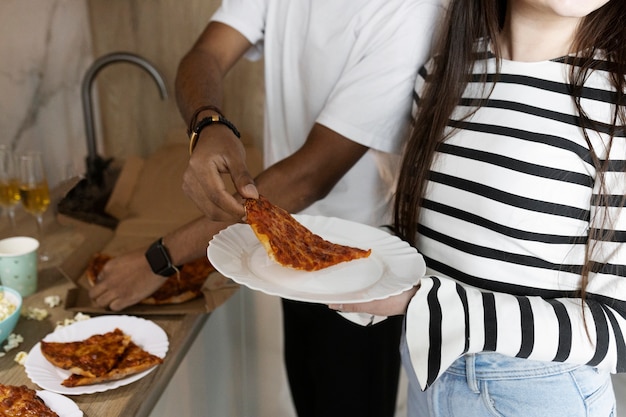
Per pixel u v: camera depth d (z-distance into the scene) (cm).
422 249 108
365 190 141
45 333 123
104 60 192
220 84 136
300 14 133
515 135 95
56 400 100
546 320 88
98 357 111
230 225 109
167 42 219
